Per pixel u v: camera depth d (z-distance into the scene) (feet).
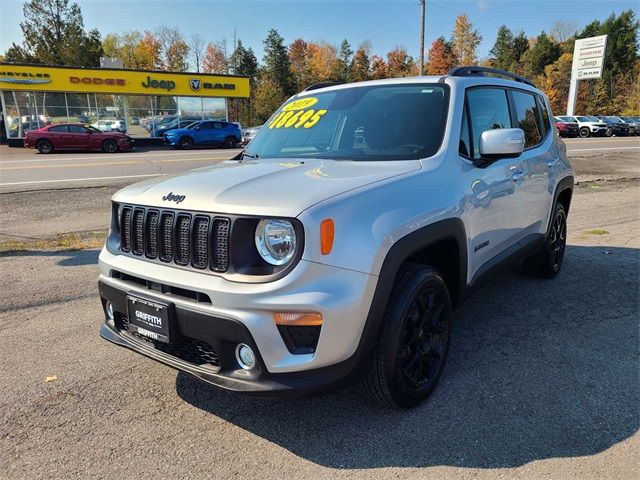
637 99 205.26
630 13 231.09
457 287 10.52
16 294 15.97
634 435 8.58
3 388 10.40
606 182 42.50
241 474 7.80
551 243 16.44
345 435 8.72
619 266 18.43
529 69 242.78
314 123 12.30
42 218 28.50
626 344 12.07
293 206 7.50
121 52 243.60
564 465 7.85
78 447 8.50
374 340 8.25
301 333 7.61
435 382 9.84
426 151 10.37
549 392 9.95
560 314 13.96
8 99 94.58
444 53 237.66
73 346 12.34
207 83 106.93
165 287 8.39
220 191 8.29
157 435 8.82
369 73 255.91
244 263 7.65
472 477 7.63
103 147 80.53
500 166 12.04
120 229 9.45
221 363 7.97
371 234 7.93
